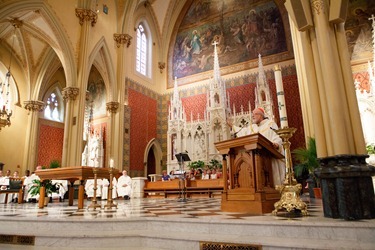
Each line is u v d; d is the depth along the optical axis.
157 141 21.41
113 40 18.31
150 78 22.02
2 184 13.14
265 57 19.28
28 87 18.78
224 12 21.80
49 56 18.70
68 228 4.51
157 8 23.11
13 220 4.86
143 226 4.48
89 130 19.00
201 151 18.55
